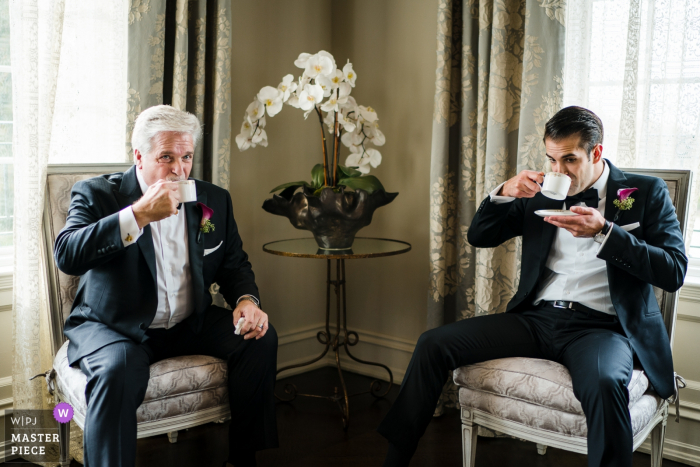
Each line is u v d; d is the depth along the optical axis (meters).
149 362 1.83
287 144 3.20
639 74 2.36
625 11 2.42
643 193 1.91
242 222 3.03
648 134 2.36
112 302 1.83
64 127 2.42
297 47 3.21
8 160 2.40
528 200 2.12
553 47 2.38
